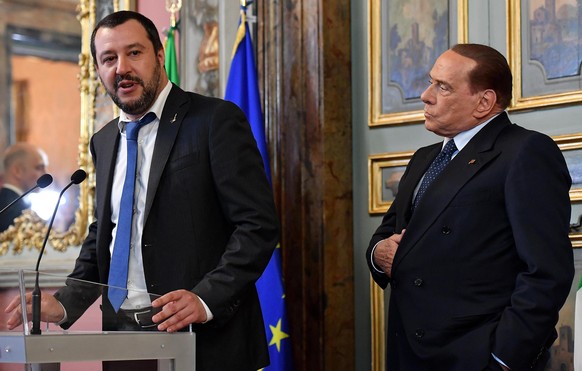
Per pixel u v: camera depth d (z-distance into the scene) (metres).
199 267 3.20
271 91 4.80
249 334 3.24
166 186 3.24
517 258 3.00
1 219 5.91
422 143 4.47
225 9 5.18
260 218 3.21
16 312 2.56
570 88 4.05
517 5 4.21
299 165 4.67
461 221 3.03
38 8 5.89
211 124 3.29
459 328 2.96
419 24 4.53
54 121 5.84
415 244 3.10
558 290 2.84
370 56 4.65
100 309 2.67
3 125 5.91
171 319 2.82
